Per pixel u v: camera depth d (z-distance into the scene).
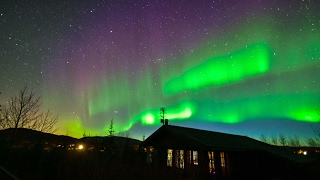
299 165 11.85
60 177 9.52
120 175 9.05
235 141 12.82
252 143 14.45
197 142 9.45
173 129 11.15
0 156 9.73
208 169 9.69
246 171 11.40
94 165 9.23
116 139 26.00
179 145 11.12
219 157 10.52
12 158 10.12
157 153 12.49
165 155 11.93
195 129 13.76
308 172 13.89
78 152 11.86
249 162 11.89
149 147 13.76
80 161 10.05
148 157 13.55
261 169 12.24
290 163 12.01
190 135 10.56
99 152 12.39
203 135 11.78
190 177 9.10
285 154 13.66
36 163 11.02
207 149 9.03
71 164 9.96
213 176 9.76
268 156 12.61
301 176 12.99
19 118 10.09
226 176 10.30
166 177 9.45
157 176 9.41
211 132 14.41
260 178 11.83
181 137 11.06
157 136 12.85
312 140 26.09
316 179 13.15
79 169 9.27
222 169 10.46
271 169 12.35
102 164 9.70
